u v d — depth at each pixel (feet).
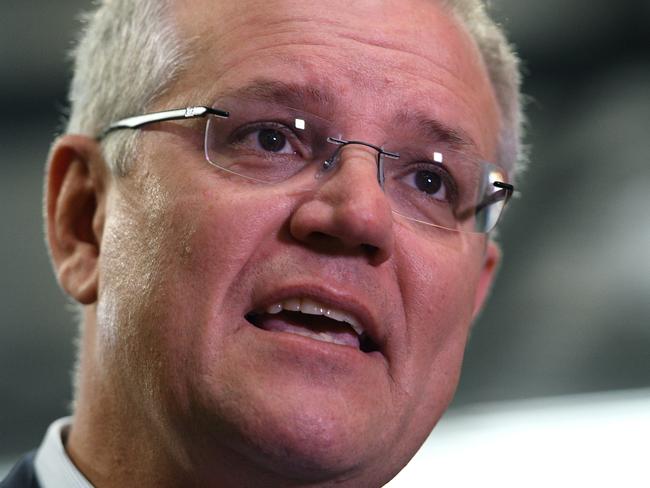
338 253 4.55
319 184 4.64
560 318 13.76
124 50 5.35
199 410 4.43
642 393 13.46
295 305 4.57
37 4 13.35
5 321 13.41
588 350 13.64
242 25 4.89
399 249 4.85
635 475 12.83
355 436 4.45
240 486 4.65
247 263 4.51
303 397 4.33
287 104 4.75
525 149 6.61
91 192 5.43
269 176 4.68
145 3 5.31
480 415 13.50
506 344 13.71
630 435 13.15
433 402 5.12
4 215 13.78
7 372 13.26
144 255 4.70
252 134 4.78
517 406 13.56
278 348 4.38
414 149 5.01
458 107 5.18
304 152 4.76
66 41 13.73
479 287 6.52
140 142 4.94
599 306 13.71
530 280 13.93
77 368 5.81
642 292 13.66
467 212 5.35
